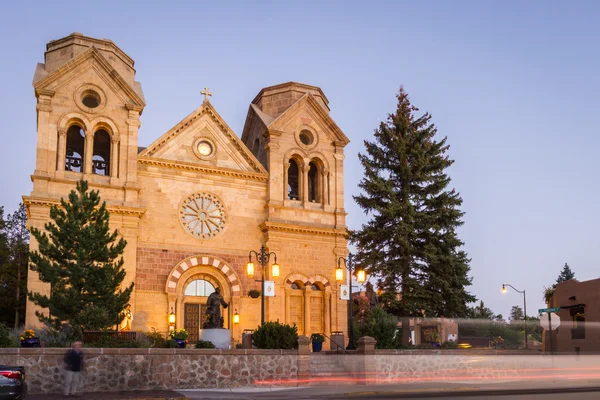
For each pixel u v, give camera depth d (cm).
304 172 4994
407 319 4238
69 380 2338
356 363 3128
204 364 2783
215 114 4756
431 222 4428
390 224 4534
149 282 4294
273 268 3631
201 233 4541
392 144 4688
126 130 4462
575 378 3422
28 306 3878
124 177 4366
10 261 6244
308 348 3052
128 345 2898
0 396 1873
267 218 4750
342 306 4822
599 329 4169
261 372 2898
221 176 4697
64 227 3203
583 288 4381
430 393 2509
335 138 5162
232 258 4588
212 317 3538
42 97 4269
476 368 3406
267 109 5241
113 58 4603
